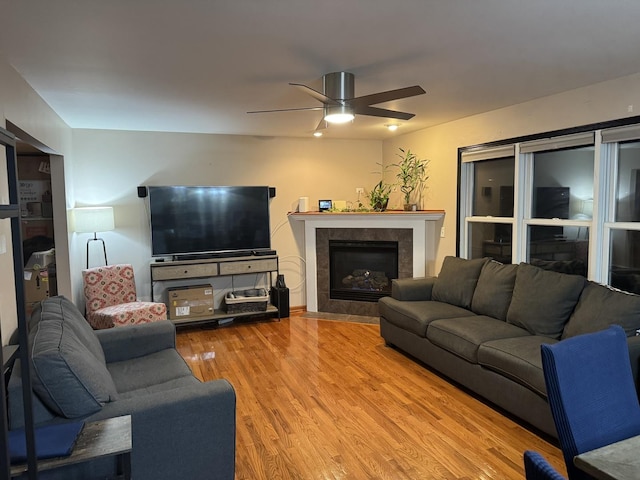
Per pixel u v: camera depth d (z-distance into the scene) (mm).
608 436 1568
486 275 3936
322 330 5059
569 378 1561
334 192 6113
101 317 4230
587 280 3209
